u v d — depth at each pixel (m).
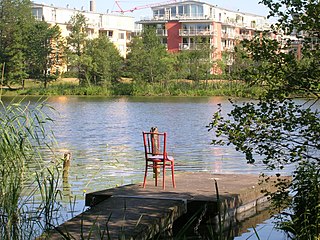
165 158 11.60
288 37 7.73
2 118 10.12
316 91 7.69
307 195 8.48
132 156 20.00
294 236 9.18
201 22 78.25
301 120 7.54
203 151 21.11
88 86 63.16
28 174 10.73
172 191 11.24
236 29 84.38
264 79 7.72
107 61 62.81
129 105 49.62
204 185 12.02
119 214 9.22
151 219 8.90
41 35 63.56
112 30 87.38
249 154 7.77
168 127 31.78
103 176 15.45
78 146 22.84
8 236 8.61
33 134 10.57
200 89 60.97
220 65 61.50
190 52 63.59
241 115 7.76
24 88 61.12
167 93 61.22
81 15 68.81
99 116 39.34
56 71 64.75
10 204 9.24
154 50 63.53
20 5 63.22
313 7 7.33
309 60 7.66
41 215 10.15
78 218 8.96
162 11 81.94
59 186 13.62
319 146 7.72
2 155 9.69
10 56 59.75
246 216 11.14
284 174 14.89
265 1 7.68
